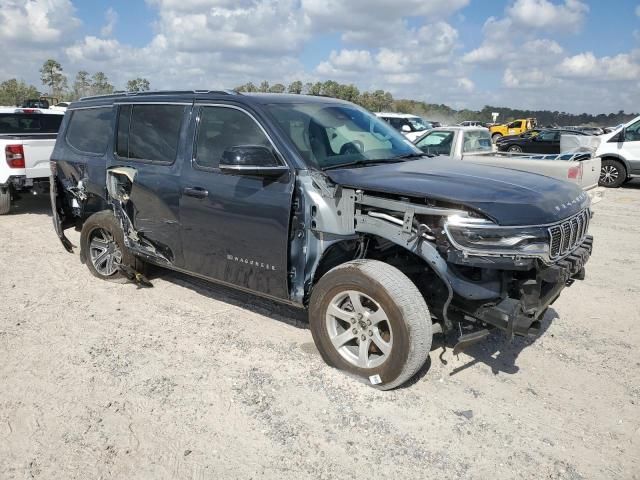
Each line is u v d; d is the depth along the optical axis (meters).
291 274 3.80
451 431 3.08
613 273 6.02
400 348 3.25
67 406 3.32
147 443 2.97
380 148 4.33
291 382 3.58
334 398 3.39
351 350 3.64
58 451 2.91
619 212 10.06
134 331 4.40
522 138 23.55
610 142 13.75
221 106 4.18
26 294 5.26
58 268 6.10
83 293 5.29
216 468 2.78
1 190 8.76
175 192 4.36
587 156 7.73
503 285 3.30
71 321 4.61
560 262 3.29
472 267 3.32
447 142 10.13
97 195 5.34
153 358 3.93
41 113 10.36
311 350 4.03
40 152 8.71
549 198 3.34
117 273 5.54
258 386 3.53
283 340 4.21
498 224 3.04
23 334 4.34
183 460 2.84
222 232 4.08
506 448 2.94
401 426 3.13
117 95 5.25
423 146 10.46
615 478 2.72
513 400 3.40
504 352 4.04
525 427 3.13
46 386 3.55
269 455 2.88
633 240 7.65
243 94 4.21
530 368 3.81
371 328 3.42
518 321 3.15
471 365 3.82
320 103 4.50
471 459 2.86
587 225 3.76
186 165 4.32
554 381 3.64
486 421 3.18
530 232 3.06
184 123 4.41
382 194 3.38
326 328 3.64
